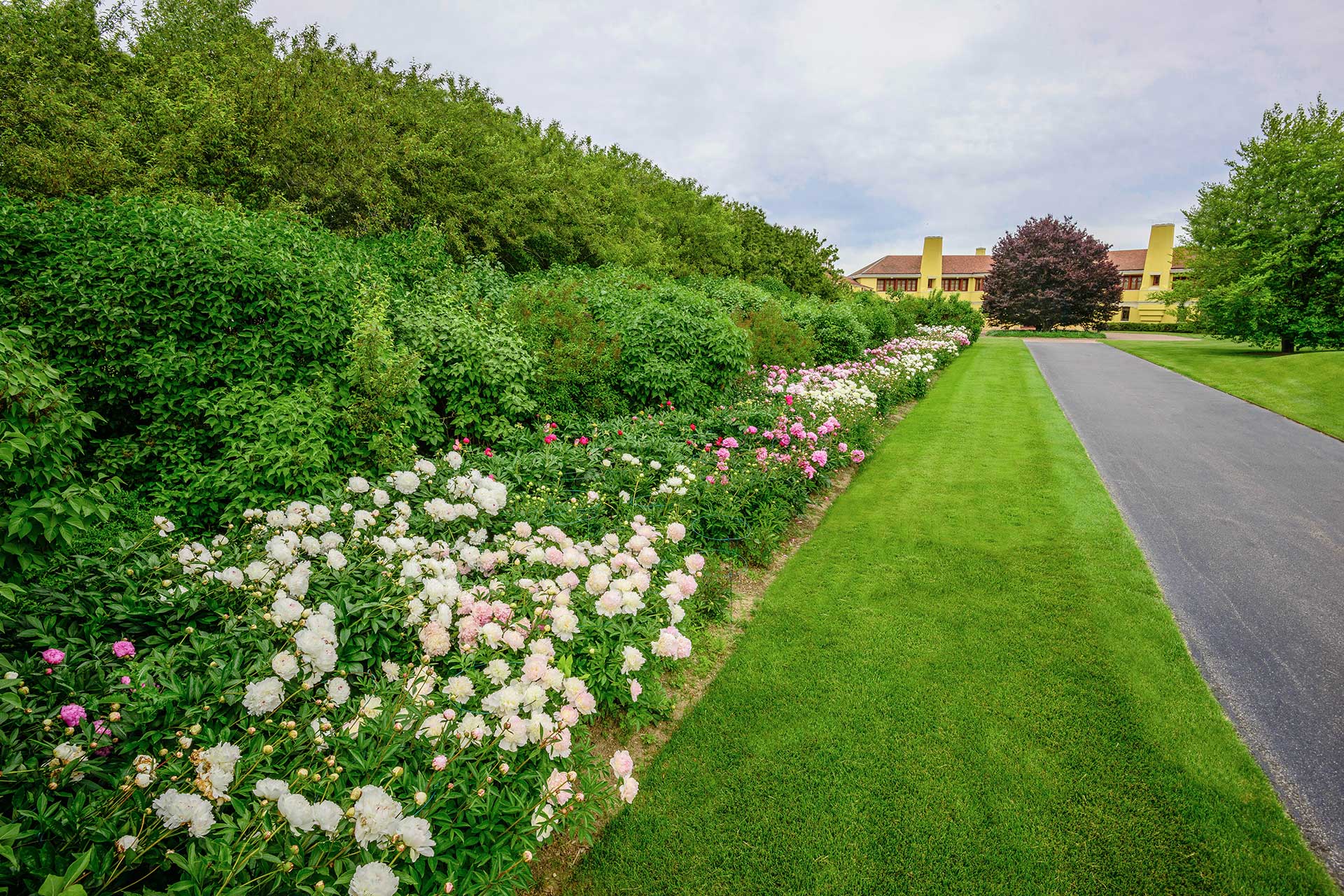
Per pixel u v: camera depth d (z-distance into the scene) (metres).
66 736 1.93
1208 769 3.04
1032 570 5.15
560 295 8.87
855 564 5.35
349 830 1.77
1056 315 36.12
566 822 2.49
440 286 9.22
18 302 5.38
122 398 5.50
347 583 2.91
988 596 4.74
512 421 7.06
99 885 1.59
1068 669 3.81
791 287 29.25
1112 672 3.78
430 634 2.58
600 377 7.87
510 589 3.28
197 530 5.00
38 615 2.45
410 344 6.57
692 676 3.87
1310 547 5.57
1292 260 18.89
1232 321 19.80
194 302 5.53
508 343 7.09
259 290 5.77
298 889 1.71
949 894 2.45
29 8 10.91
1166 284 51.31
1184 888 2.46
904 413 11.72
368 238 10.70
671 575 3.46
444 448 6.43
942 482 7.56
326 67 12.30
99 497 2.43
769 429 7.31
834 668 3.88
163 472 5.26
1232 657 3.99
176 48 11.93
